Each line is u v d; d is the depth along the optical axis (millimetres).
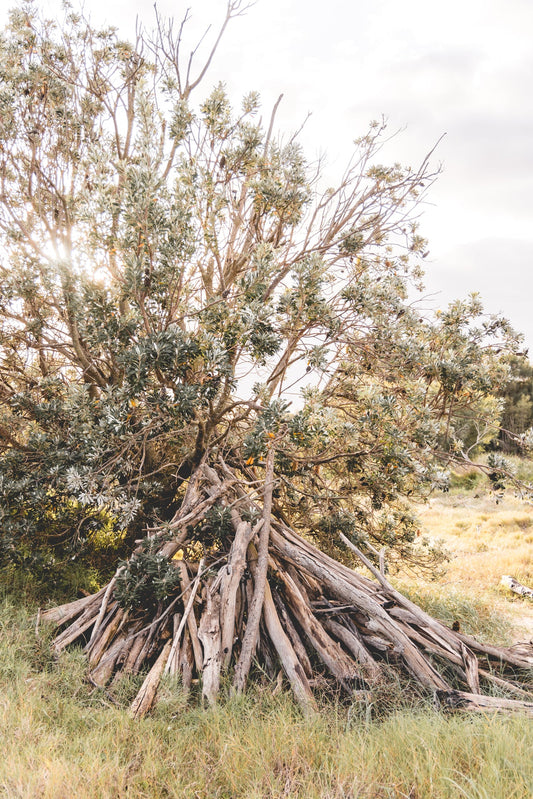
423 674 4977
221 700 4645
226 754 3701
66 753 3604
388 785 3170
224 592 5547
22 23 8617
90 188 8195
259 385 6820
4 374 8609
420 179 8797
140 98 6906
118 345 6551
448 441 7215
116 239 6105
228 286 8234
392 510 9461
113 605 5801
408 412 6633
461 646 5465
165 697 4445
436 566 9055
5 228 8023
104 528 8445
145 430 6613
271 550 6500
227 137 7844
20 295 7645
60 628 5828
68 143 8562
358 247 8453
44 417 7785
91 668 5031
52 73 8336
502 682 5078
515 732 3771
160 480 8367
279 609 5785
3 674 4641
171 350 5887
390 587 5910
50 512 7938
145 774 3426
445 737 3750
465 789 3057
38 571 7102
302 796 3219
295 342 7109
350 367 8039
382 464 6793
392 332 7484
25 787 3100
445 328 7625
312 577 6188
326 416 5762
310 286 6258
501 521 15312
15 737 3678
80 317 6988
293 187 7602
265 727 4047
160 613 5684
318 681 4965
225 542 6684
